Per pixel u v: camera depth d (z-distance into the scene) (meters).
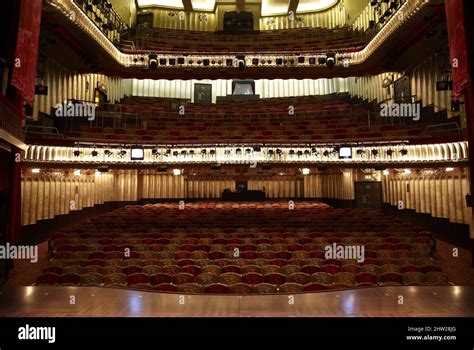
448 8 7.55
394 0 12.56
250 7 24.03
